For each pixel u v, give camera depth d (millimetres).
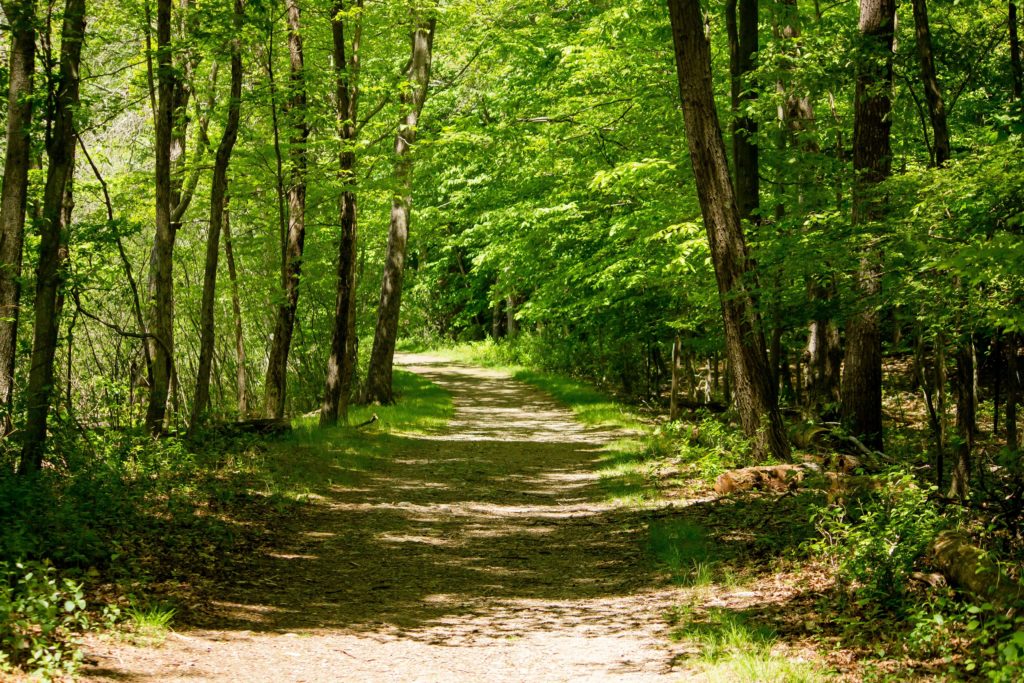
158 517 9195
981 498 7973
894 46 11828
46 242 9930
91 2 15156
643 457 14664
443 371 35250
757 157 14602
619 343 25469
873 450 12984
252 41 14141
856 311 10750
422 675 5762
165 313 12820
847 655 5496
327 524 10430
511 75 25156
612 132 20828
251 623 6742
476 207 29109
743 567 7941
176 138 17953
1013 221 6766
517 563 9031
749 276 11125
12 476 8828
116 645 5746
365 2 18562
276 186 17578
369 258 27609
